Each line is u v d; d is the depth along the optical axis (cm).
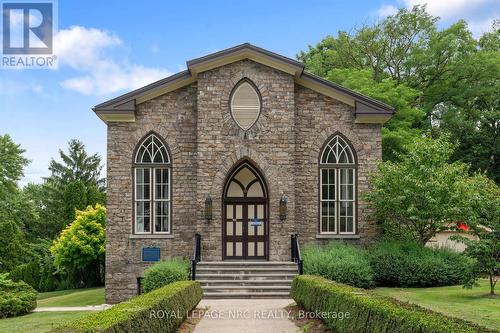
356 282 2266
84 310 2150
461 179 2464
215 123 2497
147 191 2536
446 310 1703
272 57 2486
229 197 2597
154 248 2505
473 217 2055
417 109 3825
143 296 1349
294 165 2533
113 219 2506
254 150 2495
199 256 2444
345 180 2581
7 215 4347
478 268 2052
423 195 2406
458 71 4100
